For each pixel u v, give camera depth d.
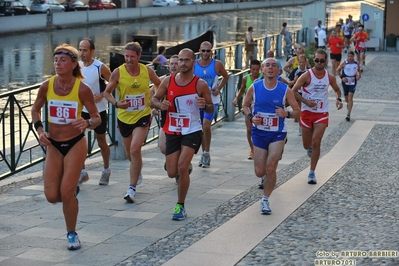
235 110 31.11
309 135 17.39
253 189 16.70
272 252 11.49
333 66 49.03
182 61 13.34
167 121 13.77
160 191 16.47
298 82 16.97
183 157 13.45
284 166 20.02
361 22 69.12
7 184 17.56
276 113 13.89
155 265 10.82
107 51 64.56
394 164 20.33
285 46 61.41
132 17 110.12
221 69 19.47
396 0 67.44
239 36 86.19
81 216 13.94
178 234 12.66
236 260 11.02
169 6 124.00
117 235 12.56
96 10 102.00
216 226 13.21
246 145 24.69
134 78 15.21
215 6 138.50
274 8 160.50
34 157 21.41
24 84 44.19
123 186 17.09
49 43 71.25
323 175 18.31
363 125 28.77
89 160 21.30
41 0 94.25
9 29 79.94
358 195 16.05
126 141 15.64
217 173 18.97
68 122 11.45
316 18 71.56
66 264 10.88
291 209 14.51
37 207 14.80
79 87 11.48
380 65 55.09
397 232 12.78
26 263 10.91
